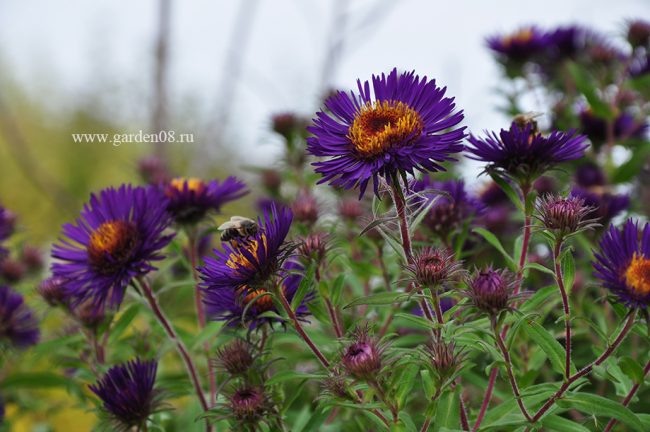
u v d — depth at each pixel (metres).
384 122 0.36
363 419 0.41
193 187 0.43
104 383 0.38
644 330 0.35
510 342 0.35
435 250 0.36
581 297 0.44
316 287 0.39
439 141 0.35
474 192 0.48
